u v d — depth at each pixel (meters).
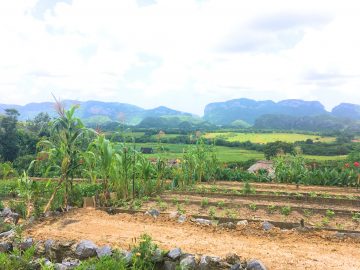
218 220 10.03
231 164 36.34
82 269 6.27
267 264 6.72
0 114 48.53
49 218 9.90
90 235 8.47
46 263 6.89
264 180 18.83
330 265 6.73
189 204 12.40
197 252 7.28
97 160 11.84
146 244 7.13
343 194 14.79
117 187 12.95
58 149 10.92
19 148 45.53
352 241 8.06
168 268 6.89
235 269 6.42
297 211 11.38
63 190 11.75
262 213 11.31
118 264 6.38
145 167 13.73
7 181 16.98
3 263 6.79
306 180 17.98
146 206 12.14
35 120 55.03
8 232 8.70
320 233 8.50
